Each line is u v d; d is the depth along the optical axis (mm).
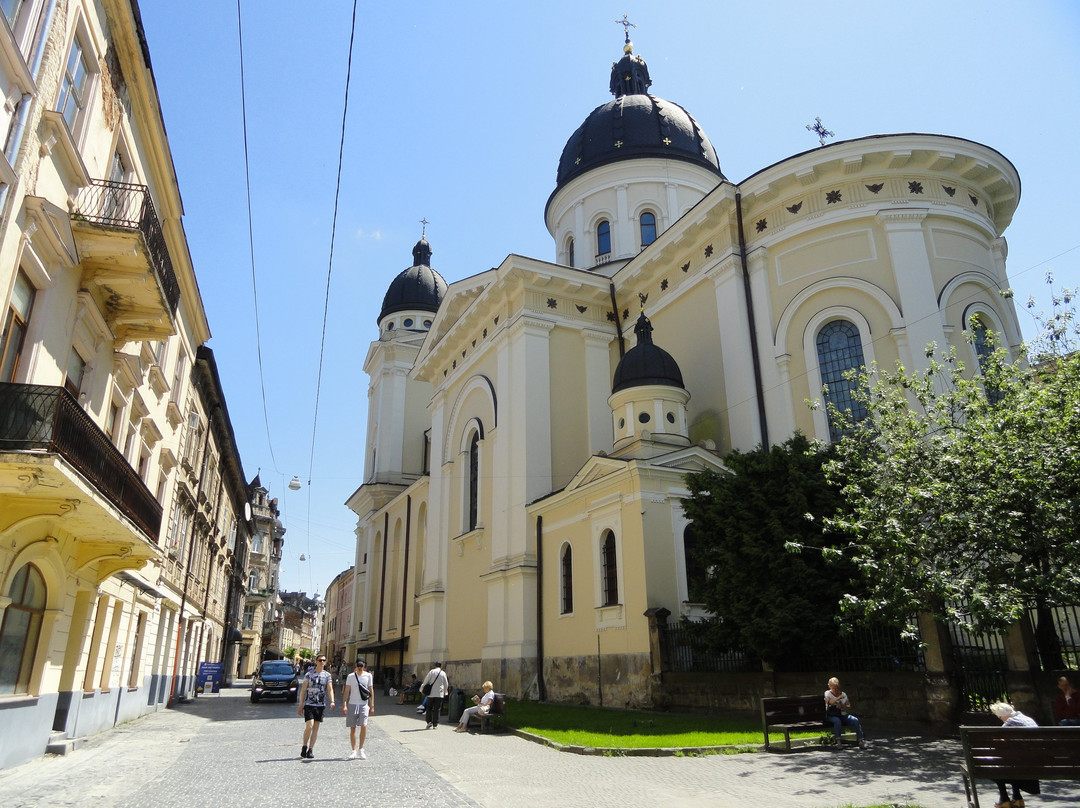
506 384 26969
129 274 11680
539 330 26750
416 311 53281
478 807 7668
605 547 19781
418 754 11781
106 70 11648
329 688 11977
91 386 12375
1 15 8062
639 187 33594
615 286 27938
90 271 11492
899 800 7520
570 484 21438
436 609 29188
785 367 20781
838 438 19500
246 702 26844
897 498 11617
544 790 8562
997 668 11000
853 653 13062
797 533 13430
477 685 24938
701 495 15469
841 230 20859
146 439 17266
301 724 17438
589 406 26609
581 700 19391
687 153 34188
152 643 20156
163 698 22531
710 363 23016
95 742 13414
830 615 12930
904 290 19609
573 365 27125
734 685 14602
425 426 49406
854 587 12930
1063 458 10383
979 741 6715
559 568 21672
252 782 9305
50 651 11477
